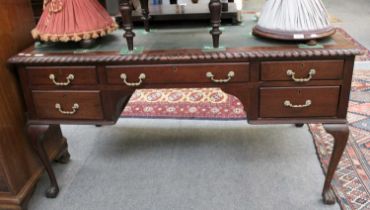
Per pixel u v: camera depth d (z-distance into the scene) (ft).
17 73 4.32
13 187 4.30
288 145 5.76
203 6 5.27
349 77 3.77
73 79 4.04
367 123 6.17
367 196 4.48
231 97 7.49
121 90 4.08
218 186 4.88
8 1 4.14
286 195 4.63
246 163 5.36
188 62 3.84
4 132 4.11
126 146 6.02
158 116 6.93
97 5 4.35
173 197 4.71
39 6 6.98
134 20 4.85
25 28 4.52
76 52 4.03
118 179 5.16
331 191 4.50
